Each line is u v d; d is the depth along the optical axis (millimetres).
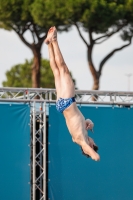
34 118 29969
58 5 47625
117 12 48906
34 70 53250
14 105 30406
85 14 47500
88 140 21031
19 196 30234
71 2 47094
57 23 49125
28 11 49781
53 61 20969
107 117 31344
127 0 50500
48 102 30438
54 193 30641
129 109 31531
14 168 30312
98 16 48312
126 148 31422
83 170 30922
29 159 30375
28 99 30328
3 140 30328
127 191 31297
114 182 31219
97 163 31062
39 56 53094
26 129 30453
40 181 30281
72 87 20922
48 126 30688
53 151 30734
